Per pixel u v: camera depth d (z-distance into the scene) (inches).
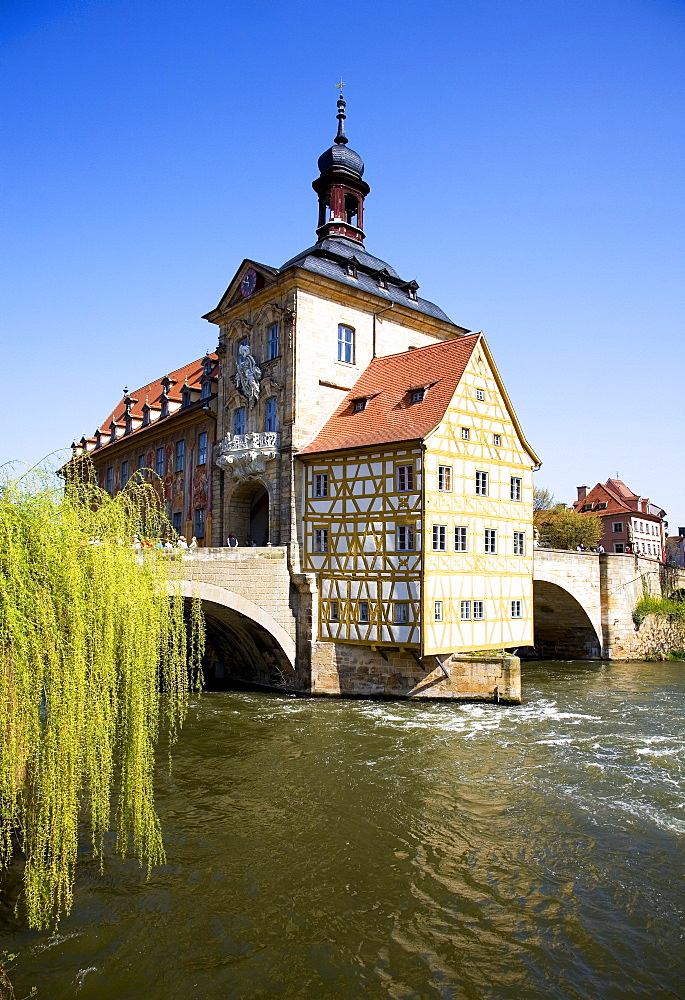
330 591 1049.5
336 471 1066.7
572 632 1567.4
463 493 1018.1
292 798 600.7
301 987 346.6
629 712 958.4
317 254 1243.8
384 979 352.8
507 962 367.6
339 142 1461.6
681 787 633.0
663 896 435.5
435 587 967.0
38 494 385.4
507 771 678.5
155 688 444.5
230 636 1117.1
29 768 360.8
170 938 386.3
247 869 467.2
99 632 388.8
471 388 1047.0
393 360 1193.4
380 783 640.4
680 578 1781.5
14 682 338.6
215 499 1334.9
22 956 369.4
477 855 491.8
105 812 399.2
